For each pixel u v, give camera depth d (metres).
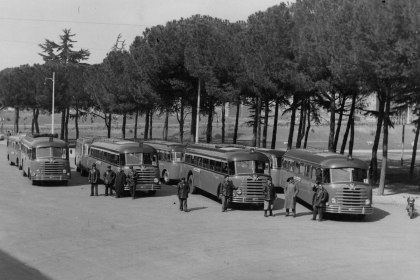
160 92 54.53
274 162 33.69
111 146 32.12
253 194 26.09
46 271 14.64
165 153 37.06
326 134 103.81
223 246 18.06
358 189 24.12
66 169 33.56
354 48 30.45
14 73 88.38
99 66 78.31
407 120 105.62
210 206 27.20
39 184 34.56
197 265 15.53
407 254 17.72
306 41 37.31
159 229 20.70
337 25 32.81
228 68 47.94
